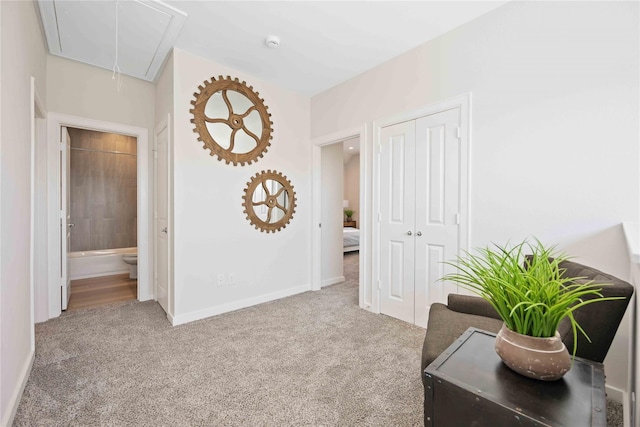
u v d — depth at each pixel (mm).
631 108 1550
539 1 1850
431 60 2412
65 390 1627
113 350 2088
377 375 1788
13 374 1481
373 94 2900
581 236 1703
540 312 828
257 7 2029
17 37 1615
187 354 2037
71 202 4637
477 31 2131
